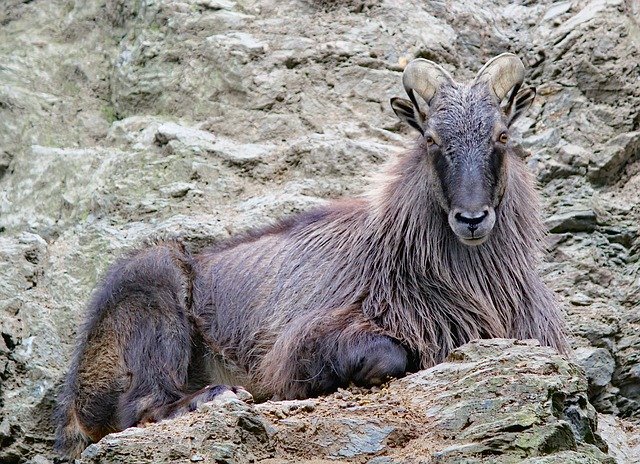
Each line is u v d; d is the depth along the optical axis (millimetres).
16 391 40625
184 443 27016
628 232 43781
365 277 34656
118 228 43562
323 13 49188
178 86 48094
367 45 47969
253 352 36000
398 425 27844
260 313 36125
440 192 33688
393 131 46344
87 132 49000
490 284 34656
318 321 33812
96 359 35875
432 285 34250
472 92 34719
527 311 35094
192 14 49188
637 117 46531
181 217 42812
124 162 45344
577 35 48156
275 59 47438
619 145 45656
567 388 28312
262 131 46312
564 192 44938
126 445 27016
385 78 47094
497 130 33969
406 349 33250
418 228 34562
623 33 47906
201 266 38094
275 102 46844
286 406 29234
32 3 52844
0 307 42156
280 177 44531
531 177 36438
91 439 35844
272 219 41969
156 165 44969
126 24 51250
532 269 35594
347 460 27094
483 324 34188
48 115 49188
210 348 36781
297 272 35969
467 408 27719
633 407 40031
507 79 36094
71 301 42094
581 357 39531
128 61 49438
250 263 37188
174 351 35750
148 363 35500
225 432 27250
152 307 36031
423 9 49656
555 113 47281
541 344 34906
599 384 39500
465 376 29344
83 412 35719
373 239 35062
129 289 36375
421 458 26359
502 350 30531
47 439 40062
